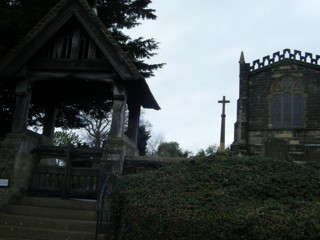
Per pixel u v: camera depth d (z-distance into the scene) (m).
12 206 9.97
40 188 11.09
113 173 10.26
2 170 10.43
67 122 17.02
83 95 13.58
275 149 13.69
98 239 8.41
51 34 11.05
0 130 14.48
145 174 9.65
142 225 7.45
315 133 35.62
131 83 11.38
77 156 11.23
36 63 11.30
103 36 10.83
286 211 6.89
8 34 12.97
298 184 8.38
